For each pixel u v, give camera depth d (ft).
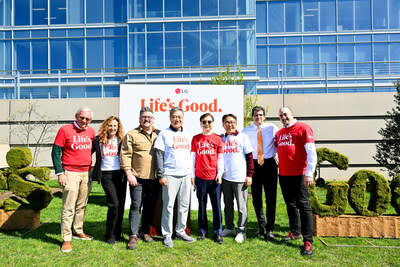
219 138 13.23
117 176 12.75
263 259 11.27
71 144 12.37
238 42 53.01
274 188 13.75
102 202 21.72
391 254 11.78
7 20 56.54
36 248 12.12
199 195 13.24
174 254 11.69
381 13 56.65
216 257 11.41
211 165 13.07
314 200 14.12
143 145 12.71
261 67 43.70
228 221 13.91
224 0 53.47
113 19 56.29
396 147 25.55
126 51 55.72
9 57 56.18
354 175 14.38
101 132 12.55
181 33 53.72
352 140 33.24
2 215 14.64
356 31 56.65
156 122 18.76
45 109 34.50
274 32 57.82
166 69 49.88
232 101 19.01
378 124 32.91
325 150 14.56
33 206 14.79
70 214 12.07
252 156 13.21
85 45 56.13
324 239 13.56
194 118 18.88
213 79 28.50
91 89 36.91
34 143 33.91
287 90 38.96
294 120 12.84
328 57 57.11
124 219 16.76
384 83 37.14
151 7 54.29
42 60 56.13
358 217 14.01
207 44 53.31
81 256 11.40
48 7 56.54
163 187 12.75
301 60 57.36
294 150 12.50
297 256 11.57
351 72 41.60
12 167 14.88
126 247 12.33
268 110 34.06
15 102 34.45
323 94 33.78
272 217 13.66
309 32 57.31
